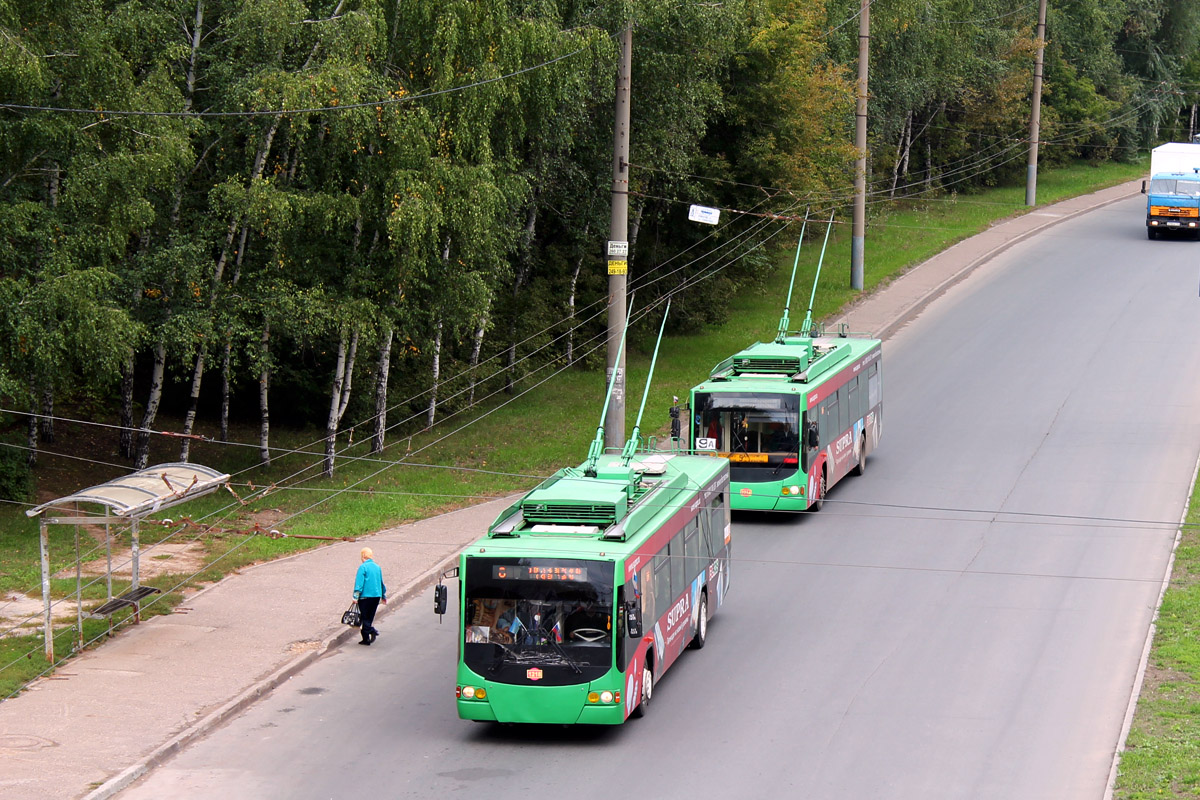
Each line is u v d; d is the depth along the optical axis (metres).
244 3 47.03
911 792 25.08
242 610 37.62
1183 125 170.12
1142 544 42.12
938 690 30.77
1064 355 69.62
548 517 30.17
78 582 34.38
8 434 59.84
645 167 68.38
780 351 49.62
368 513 48.44
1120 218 114.56
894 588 38.97
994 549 42.38
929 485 50.59
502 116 54.28
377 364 61.47
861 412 53.69
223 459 59.75
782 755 27.11
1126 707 29.33
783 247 84.12
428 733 28.88
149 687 31.28
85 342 42.06
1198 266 90.44
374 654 34.53
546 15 53.00
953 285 87.62
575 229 71.62
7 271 44.28
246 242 55.06
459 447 59.31
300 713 30.17
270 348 59.25
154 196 49.53
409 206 47.88
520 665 27.83
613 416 50.22
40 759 26.66
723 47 66.94
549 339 73.25
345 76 46.75
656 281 78.44
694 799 24.94
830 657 33.38
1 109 43.41
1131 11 150.25
